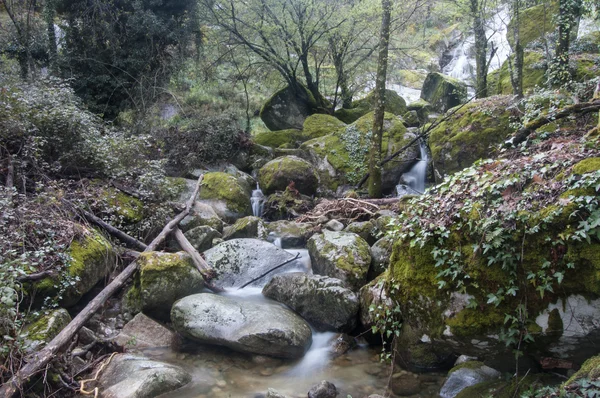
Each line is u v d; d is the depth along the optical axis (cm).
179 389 419
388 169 1024
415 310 349
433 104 1555
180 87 1432
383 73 907
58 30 1326
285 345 462
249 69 1501
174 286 559
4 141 646
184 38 1266
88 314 473
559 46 860
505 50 1766
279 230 797
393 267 370
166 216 749
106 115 1184
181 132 1096
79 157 720
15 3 1216
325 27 1308
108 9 1169
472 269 319
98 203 673
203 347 498
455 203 346
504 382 346
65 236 538
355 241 621
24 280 452
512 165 341
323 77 1575
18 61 1152
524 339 305
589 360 282
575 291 287
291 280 565
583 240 281
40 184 598
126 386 400
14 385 351
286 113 1469
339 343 493
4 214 492
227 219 873
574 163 314
